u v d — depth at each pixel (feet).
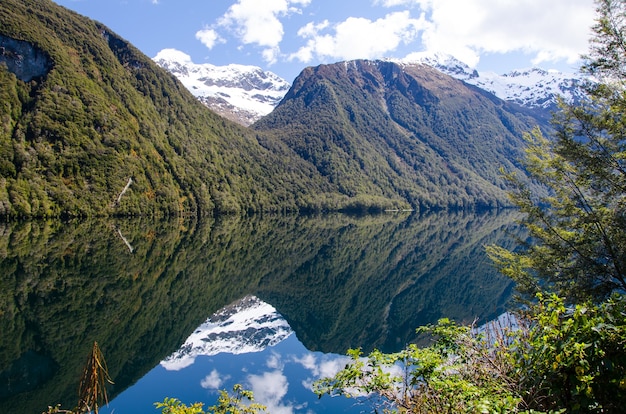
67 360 66.03
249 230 304.71
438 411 19.93
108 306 96.07
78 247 170.91
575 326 16.72
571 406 16.40
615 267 48.42
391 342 81.82
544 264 55.11
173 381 58.54
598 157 47.26
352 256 189.57
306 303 116.37
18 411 50.62
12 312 86.38
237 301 114.42
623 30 42.24
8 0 440.45
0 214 254.68
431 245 220.64
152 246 189.26
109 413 48.24
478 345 25.68
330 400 49.11
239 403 30.71
